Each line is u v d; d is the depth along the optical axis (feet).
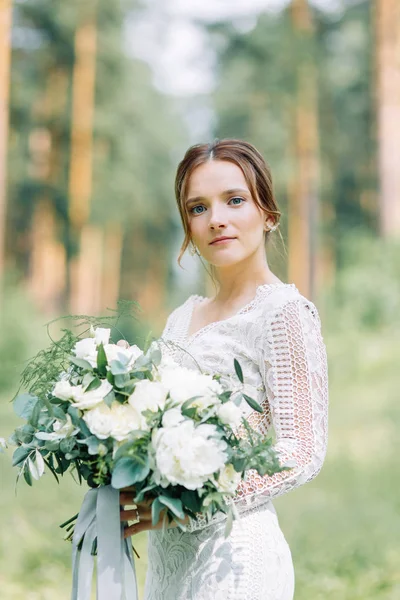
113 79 87.56
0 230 58.95
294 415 7.51
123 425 6.73
